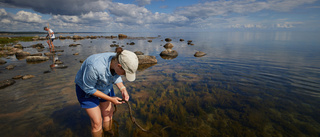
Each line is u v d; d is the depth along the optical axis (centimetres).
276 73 575
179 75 570
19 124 278
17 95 394
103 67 194
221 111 330
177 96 399
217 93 414
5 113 312
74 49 1357
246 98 383
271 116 309
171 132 267
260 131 268
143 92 423
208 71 620
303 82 480
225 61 805
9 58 959
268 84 470
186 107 347
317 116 305
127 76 188
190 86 463
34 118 297
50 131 263
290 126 279
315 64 704
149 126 280
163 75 573
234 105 353
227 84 475
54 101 365
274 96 390
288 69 625
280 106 344
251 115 313
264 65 701
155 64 766
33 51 1232
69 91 421
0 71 625
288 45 1563
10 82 473
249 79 516
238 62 775
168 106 347
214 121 297
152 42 2208
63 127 275
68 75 566
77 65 730
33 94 401
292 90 424
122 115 316
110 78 218
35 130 264
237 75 559
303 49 1228
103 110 267
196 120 301
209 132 267
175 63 783
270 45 1588
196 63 773
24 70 639
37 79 520
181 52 1175
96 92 213
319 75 543
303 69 623
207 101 372
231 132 267
